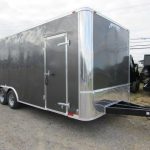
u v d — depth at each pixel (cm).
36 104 569
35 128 507
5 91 756
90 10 423
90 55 423
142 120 566
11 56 704
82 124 535
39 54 550
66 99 459
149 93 1025
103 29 471
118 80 555
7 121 566
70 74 447
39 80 552
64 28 460
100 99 459
